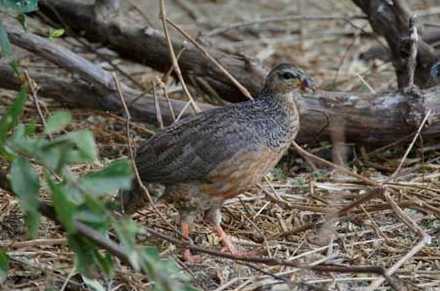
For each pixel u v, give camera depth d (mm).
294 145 11539
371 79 15539
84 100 12922
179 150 9742
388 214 10953
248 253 10008
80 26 13789
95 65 12633
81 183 7547
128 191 9992
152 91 12703
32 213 7629
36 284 9062
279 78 9992
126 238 7520
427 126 12180
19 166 7688
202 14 19125
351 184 11789
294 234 10445
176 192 9914
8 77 12797
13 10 9555
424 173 12117
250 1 19859
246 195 11438
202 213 10625
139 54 13570
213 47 13531
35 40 12273
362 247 10195
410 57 12453
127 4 19000
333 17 15047
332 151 12617
